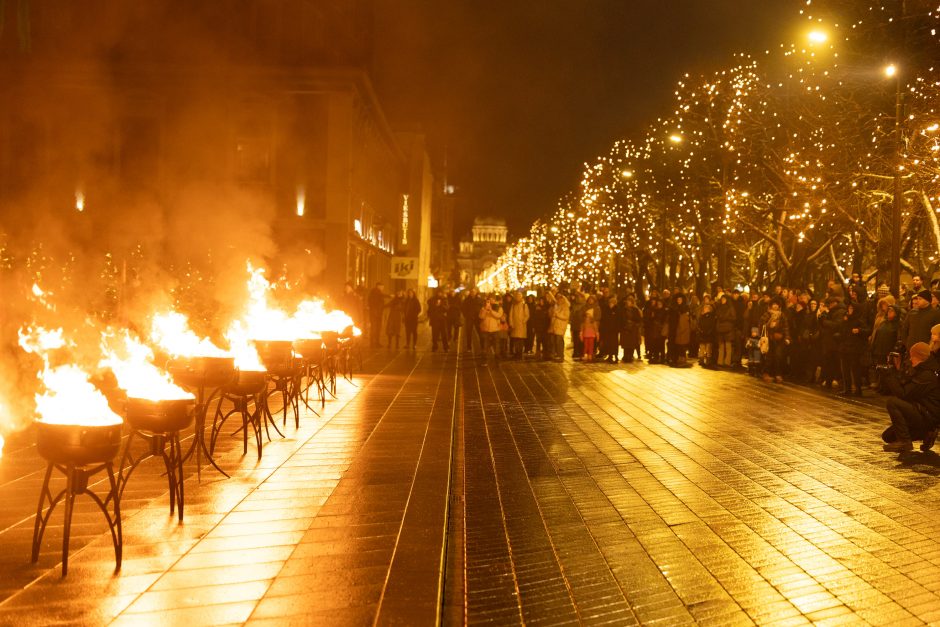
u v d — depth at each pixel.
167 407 6.64
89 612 4.77
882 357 16.11
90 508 7.15
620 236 54.59
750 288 44.91
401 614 4.78
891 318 16.05
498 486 8.86
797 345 21.31
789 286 34.28
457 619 5.02
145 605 4.89
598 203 56.91
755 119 34.09
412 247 69.56
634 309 27.91
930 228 27.66
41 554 5.85
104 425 5.51
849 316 17.62
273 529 6.58
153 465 9.05
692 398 17.20
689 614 5.21
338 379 19.73
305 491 7.94
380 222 48.72
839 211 28.92
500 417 14.19
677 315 26.44
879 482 9.09
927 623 5.07
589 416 14.35
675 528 7.20
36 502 7.30
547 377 21.88
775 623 5.06
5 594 5.05
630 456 10.61
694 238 49.38
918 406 10.73
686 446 11.36
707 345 26.36
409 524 6.76
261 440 10.06
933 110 22.58
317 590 5.18
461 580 5.80
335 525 6.71
